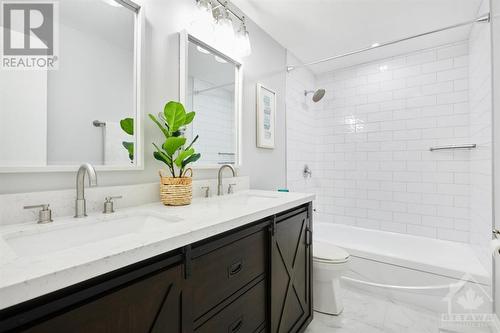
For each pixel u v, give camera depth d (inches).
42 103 35.6
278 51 96.3
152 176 50.1
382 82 109.7
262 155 86.0
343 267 66.6
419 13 76.9
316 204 126.5
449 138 95.3
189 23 58.2
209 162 64.6
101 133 42.1
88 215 36.8
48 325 17.8
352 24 83.3
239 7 74.2
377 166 110.9
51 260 19.4
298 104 111.1
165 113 46.3
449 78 95.5
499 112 59.3
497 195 61.1
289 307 51.4
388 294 77.1
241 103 74.1
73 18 39.1
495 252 40.9
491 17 63.1
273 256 45.5
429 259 73.9
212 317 32.2
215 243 32.8
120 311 22.2
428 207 99.4
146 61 49.1
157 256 25.6
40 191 34.5
